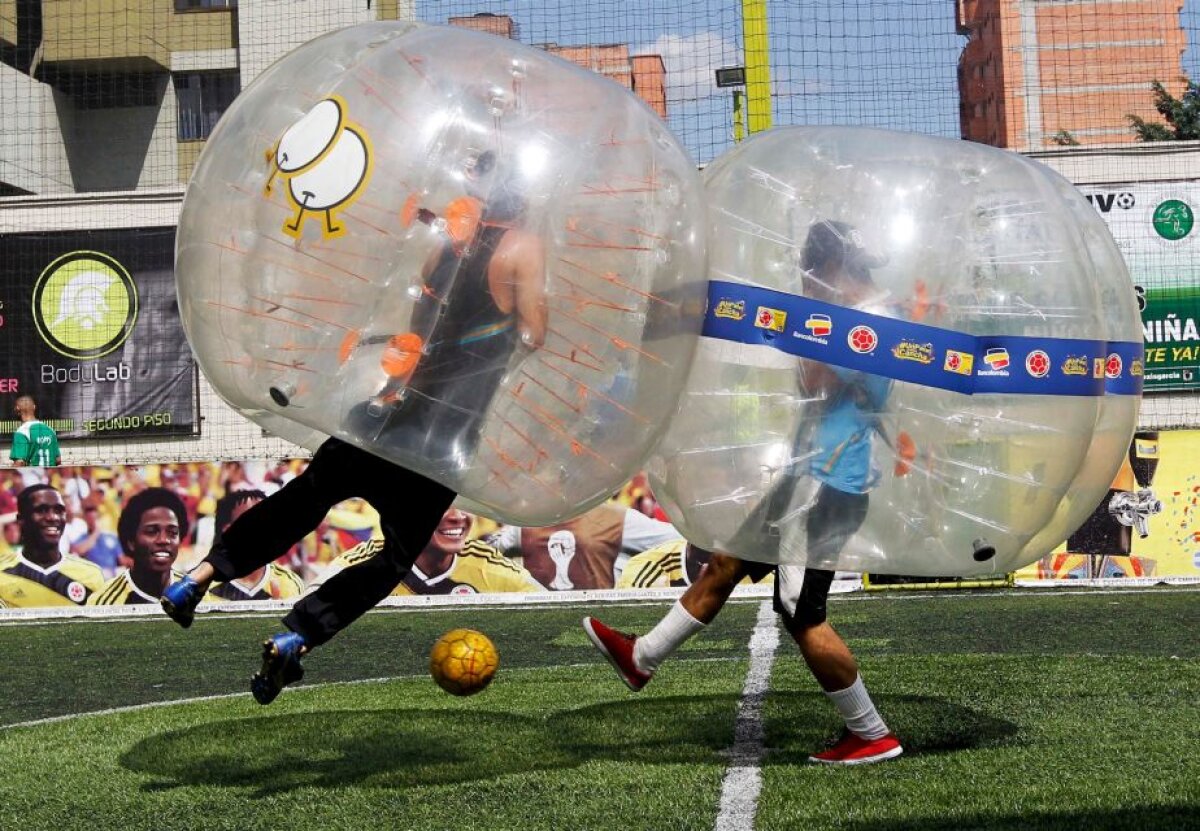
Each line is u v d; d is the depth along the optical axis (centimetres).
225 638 812
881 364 365
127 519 1034
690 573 1009
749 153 391
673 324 343
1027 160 410
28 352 1470
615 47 1202
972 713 471
